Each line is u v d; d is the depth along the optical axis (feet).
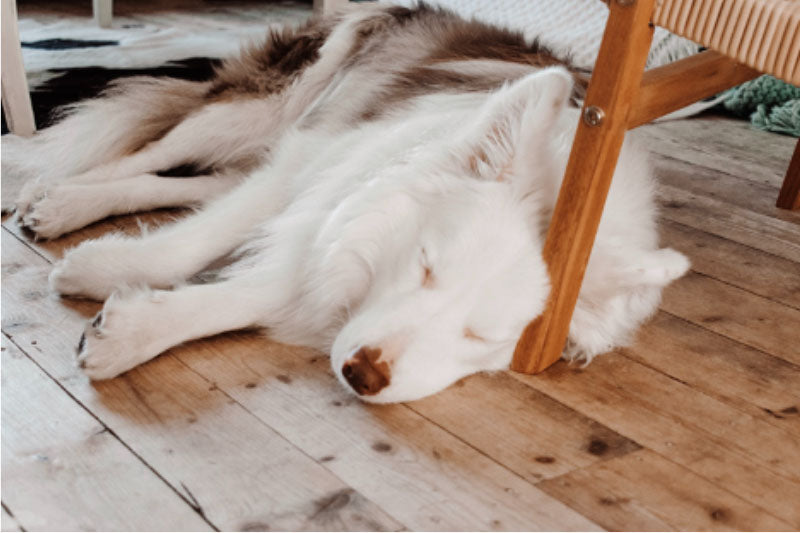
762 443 3.81
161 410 3.64
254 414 3.67
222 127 5.20
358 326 3.82
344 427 3.67
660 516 3.45
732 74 4.26
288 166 4.70
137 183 4.90
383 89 5.02
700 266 5.00
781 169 6.41
